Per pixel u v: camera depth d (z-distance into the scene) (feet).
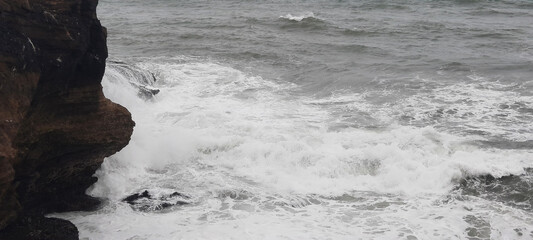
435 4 142.82
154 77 66.28
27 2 29.45
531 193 38.58
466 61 75.46
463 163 41.39
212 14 124.57
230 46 87.40
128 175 41.04
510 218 35.47
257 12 128.47
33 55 29.45
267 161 43.50
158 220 34.94
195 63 76.07
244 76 69.56
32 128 30.83
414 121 52.65
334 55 81.61
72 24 31.83
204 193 38.81
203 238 32.73
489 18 120.06
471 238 33.24
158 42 90.17
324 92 62.95
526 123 51.96
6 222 28.84
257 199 37.99
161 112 53.93
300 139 46.80
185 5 145.38
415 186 39.96
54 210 35.42
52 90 31.96
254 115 53.78
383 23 110.63
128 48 85.92
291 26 106.42
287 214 35.96
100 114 35.01
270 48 86.17
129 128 37.24
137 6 144.36
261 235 33.12
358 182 40.52
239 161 43.50
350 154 43.37
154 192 38.52
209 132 48.19
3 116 27.20
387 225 34.60
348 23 111.04
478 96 60.08
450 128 50.70
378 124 51.75
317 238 32.83
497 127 50.96
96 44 34.12
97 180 38.73
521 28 103.81
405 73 70.03
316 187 39.83
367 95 61.16
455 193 39.01
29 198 32.78
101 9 137.28
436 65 73.61
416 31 101.76
